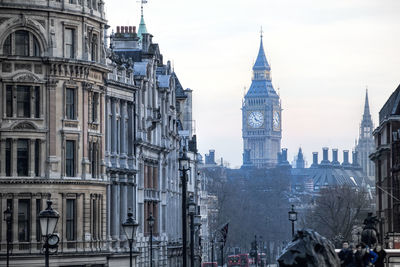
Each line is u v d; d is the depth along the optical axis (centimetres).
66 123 13062
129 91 15125
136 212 15438
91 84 13388
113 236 14488
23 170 12850
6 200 12712
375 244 7594
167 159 18375
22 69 12850
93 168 13612
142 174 15938
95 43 13600
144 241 16012
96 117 13638
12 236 12700
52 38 12975
